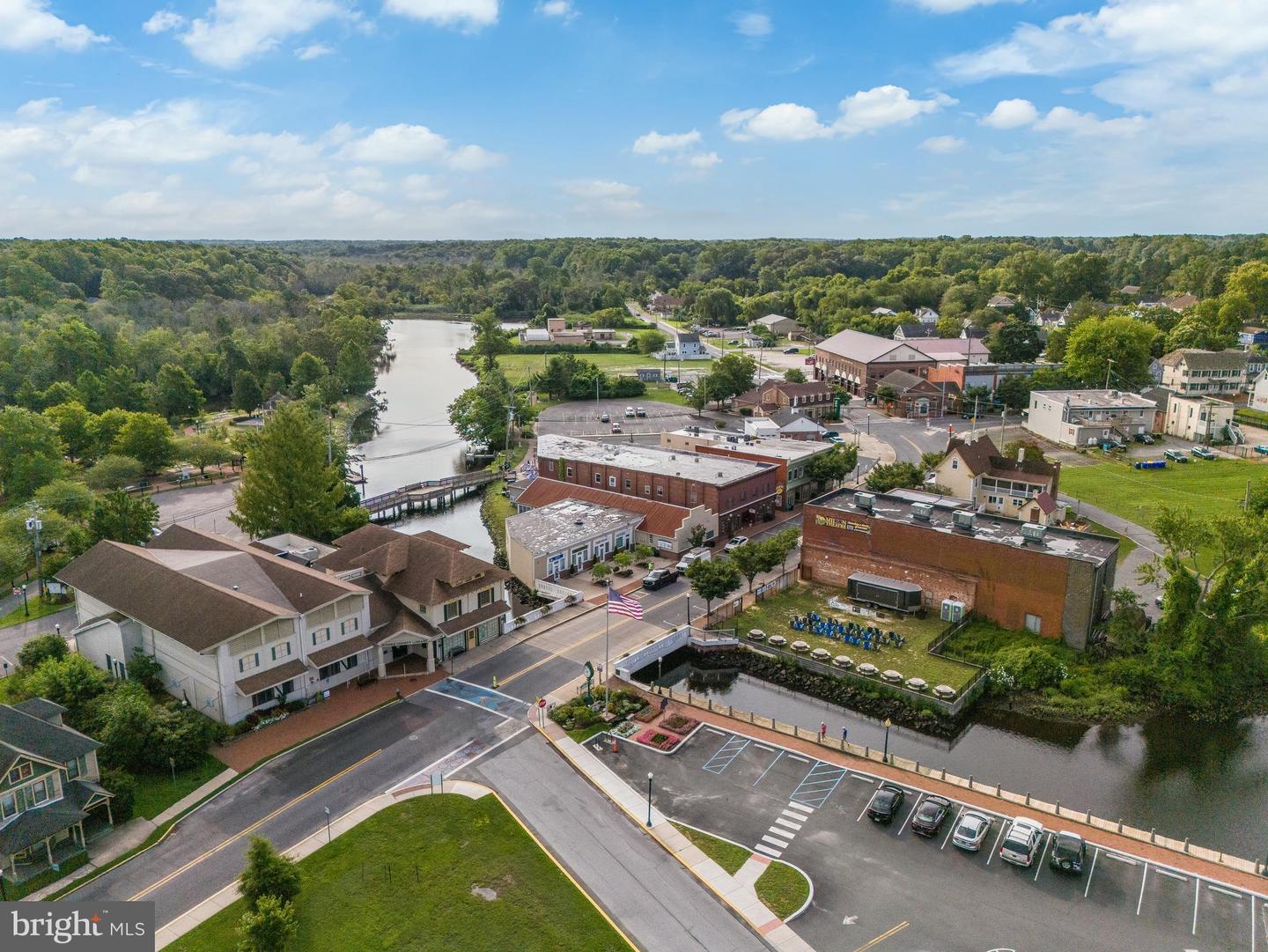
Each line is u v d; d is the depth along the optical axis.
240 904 42.75
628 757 55.91
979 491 108.19
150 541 84.00
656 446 147.00
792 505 115.31
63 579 70.94
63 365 172.75
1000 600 75.44
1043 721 63.69
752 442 125.50
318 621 63.56
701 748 57.31
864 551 84.00
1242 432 146.62
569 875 44.88
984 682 67.69
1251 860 46.59
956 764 57.69
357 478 132.62
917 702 64.56
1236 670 66.88
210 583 64.25
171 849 46.97
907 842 47.41
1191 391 171.25
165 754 53.56
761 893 43.38
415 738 58.16
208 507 116.31
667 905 42.69
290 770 54.38
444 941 40.47
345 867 45.28
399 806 50.53
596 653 71.44
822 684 68.31
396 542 75.12
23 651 66.31
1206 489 117.44
